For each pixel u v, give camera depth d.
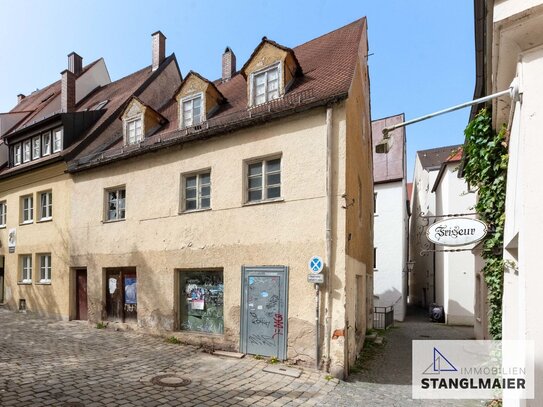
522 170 3.07
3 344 9.11
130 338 9.98
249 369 7.33
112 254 11.56
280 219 8.21
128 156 11.20
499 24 3.15
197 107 10.84
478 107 7.63
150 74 16.47
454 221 6.23
